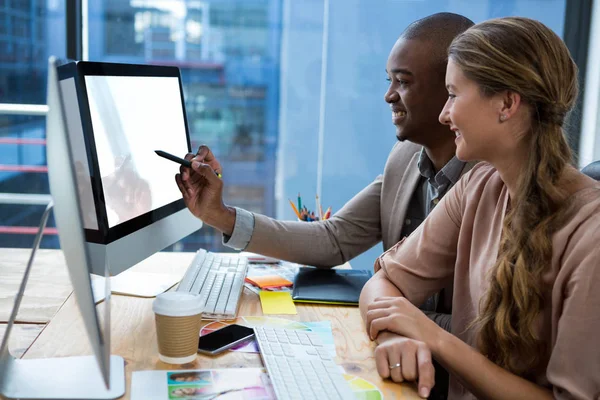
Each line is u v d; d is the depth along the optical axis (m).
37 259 1.63
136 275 1.49
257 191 6.73
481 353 1.07
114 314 1.22
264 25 6.39
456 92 1.06
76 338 1.08
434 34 1.46
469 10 3.96
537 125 1.02
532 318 1.00
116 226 1.24
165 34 6.29
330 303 1.35
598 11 2.85
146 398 0.86
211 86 6.50
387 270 1.32
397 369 0.97
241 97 6.55
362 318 1.25
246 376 0.95
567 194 1.01
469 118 1.04
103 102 1.23
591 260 0.92
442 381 1.36
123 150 1.29
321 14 6.14
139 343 1.08
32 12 6.34
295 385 0.90
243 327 1.16
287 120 6.34
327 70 4.45
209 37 6.35
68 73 1.17
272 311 1.28
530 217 1.01
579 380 0.91
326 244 1.60
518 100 1.01
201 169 1.44
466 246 1.22
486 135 1.05
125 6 6.18
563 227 0.98
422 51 1.46
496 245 1.14
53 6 6.26
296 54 6.25
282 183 6.38
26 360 0.97
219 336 1.11
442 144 1.50
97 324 0.79
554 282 0.98
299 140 6.15
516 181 1.08
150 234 1.39
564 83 1.02
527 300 1.00
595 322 0.90
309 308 1.32
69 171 0.78
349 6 4.34
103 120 1.22
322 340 1.13
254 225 1.53
